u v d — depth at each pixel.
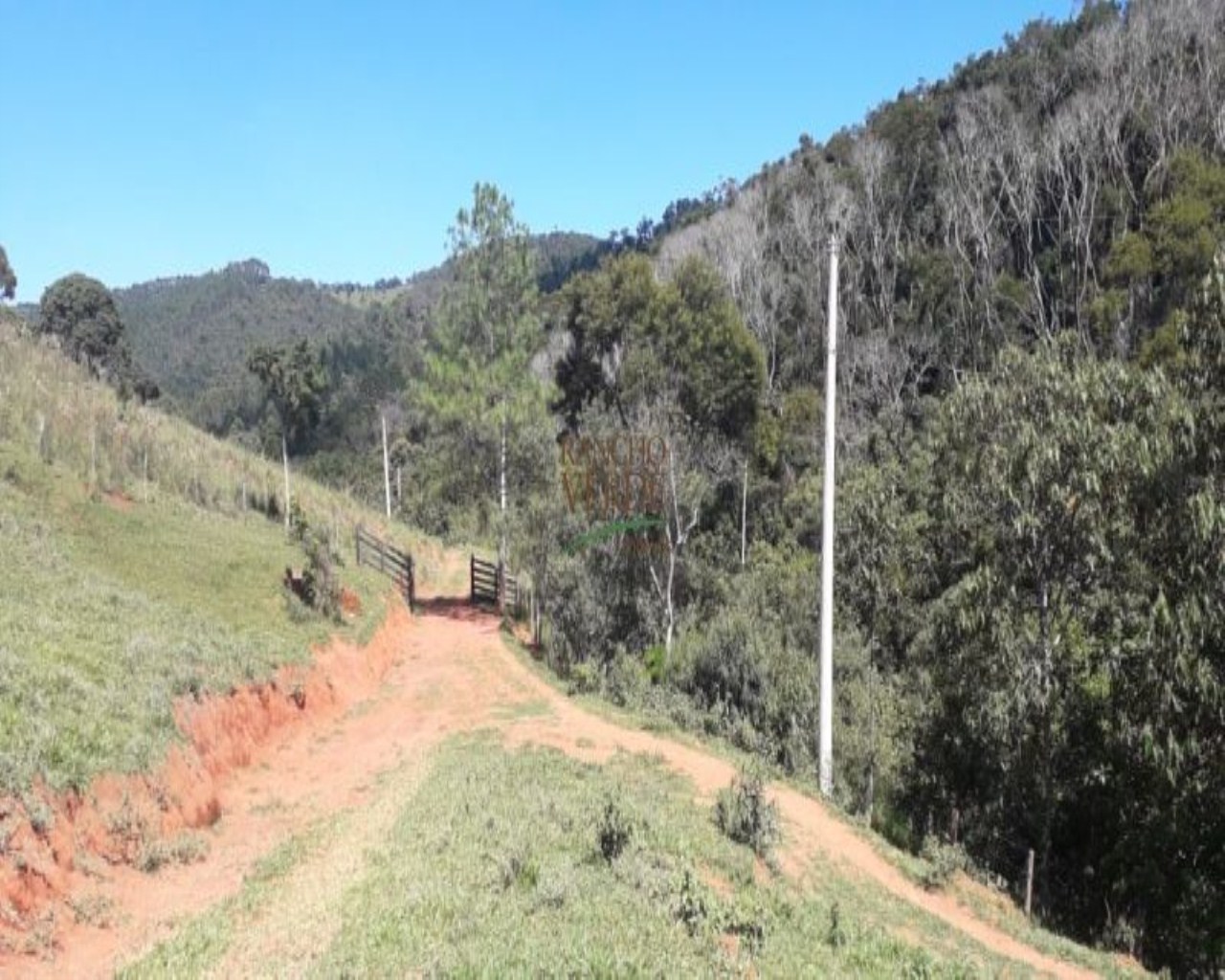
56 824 13.30
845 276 67.75
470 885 12.61
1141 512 18.98
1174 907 19.53
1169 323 40.38
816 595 32.50
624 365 51.56
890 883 18.72
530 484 43.00
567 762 20.92
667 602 33.12
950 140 72.12
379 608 35.12
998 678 21.94
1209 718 17.75
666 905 12.80
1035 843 22.00
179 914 12.98
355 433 107.94
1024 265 63.34
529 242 41.19
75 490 32.31
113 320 77.25
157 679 19.36
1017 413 20.84
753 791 18.23
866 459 50.22
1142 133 59.72
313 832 16.77
